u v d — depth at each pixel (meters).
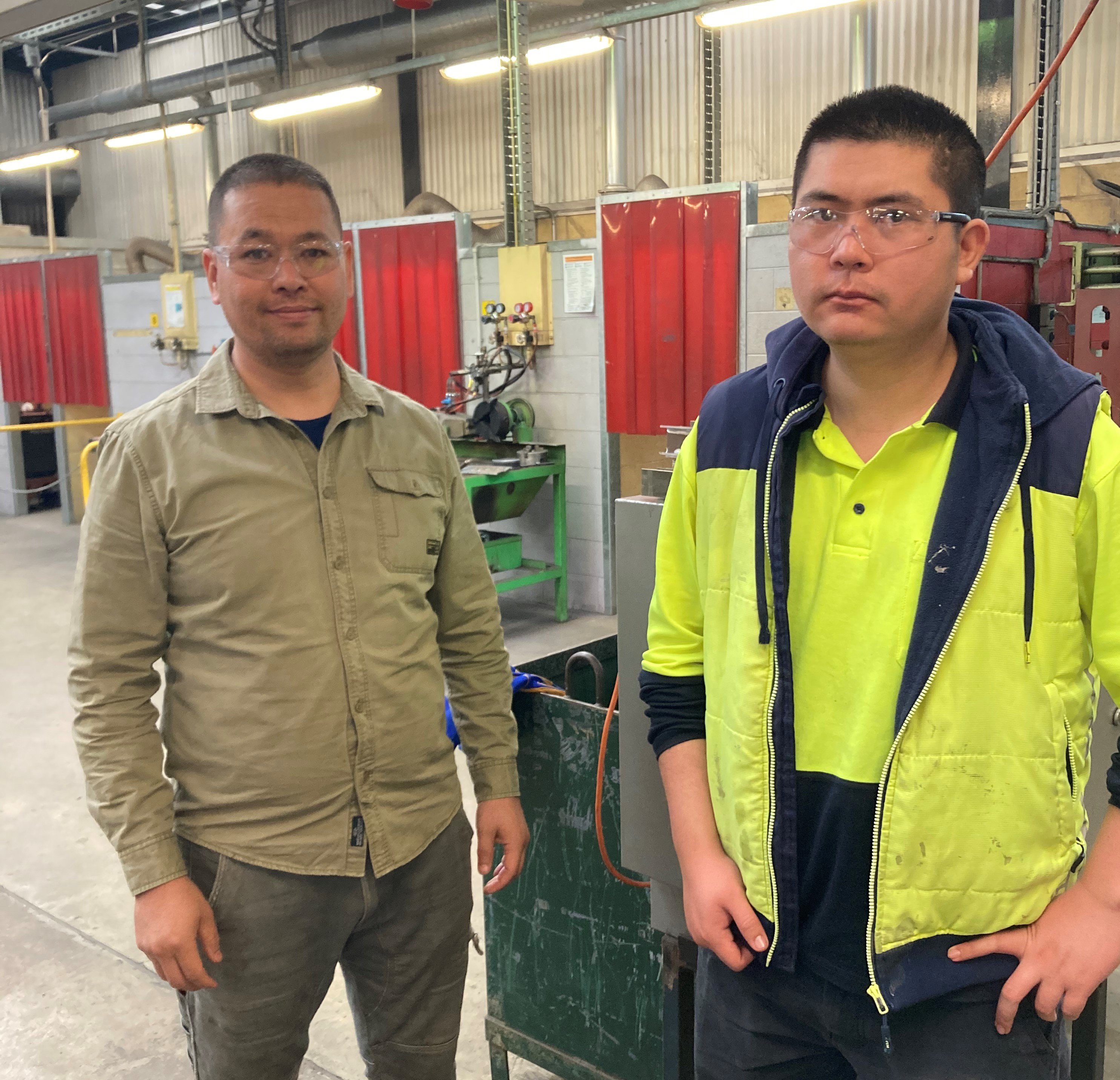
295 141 9.29
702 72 5.42
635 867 1.40
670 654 1.08
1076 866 0.90
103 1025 2.06
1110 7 5.68
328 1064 1.95
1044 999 0.85
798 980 0.95
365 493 1.25
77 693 1.17
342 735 1.20
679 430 1.52
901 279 0.83
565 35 5.66
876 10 6.36
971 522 0.84
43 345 7.82
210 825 1.18
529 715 1.66
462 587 1.41
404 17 7.62
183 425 1.19
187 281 6.79
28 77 10.87
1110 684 0.85
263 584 1.17
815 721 0.92
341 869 1.20
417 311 5.62
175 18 9.73
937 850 0.86
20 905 2.53
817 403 0.91
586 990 1.67
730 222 4.44
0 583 5.98
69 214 11.22
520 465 4.70
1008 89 5.82
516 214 5.29
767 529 0.92
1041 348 0.87
